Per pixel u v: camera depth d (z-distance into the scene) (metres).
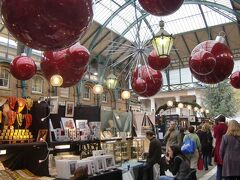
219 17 16.70
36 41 1.23
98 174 4.66
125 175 5.52
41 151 4.17
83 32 1.27
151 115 9.27
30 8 1.11
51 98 4.71
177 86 24.38
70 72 2.71
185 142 7.34
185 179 4.40
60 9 1.13
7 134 3.72
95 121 5.98
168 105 13.73
